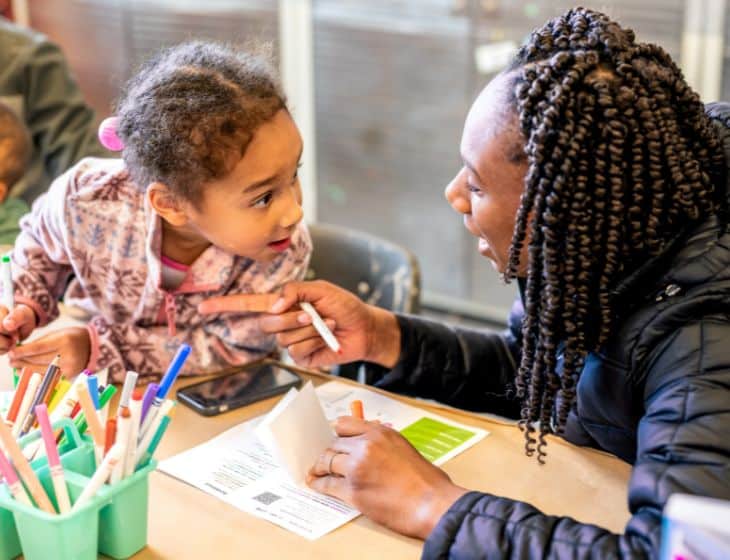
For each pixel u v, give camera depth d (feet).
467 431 3.72
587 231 2.98
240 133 3.47
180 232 4.00
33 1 11.07
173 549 2.99
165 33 10.34
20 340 4.20
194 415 3.86
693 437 2.76
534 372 3.25
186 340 4.19
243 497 3.26
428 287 9.97
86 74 11.00
